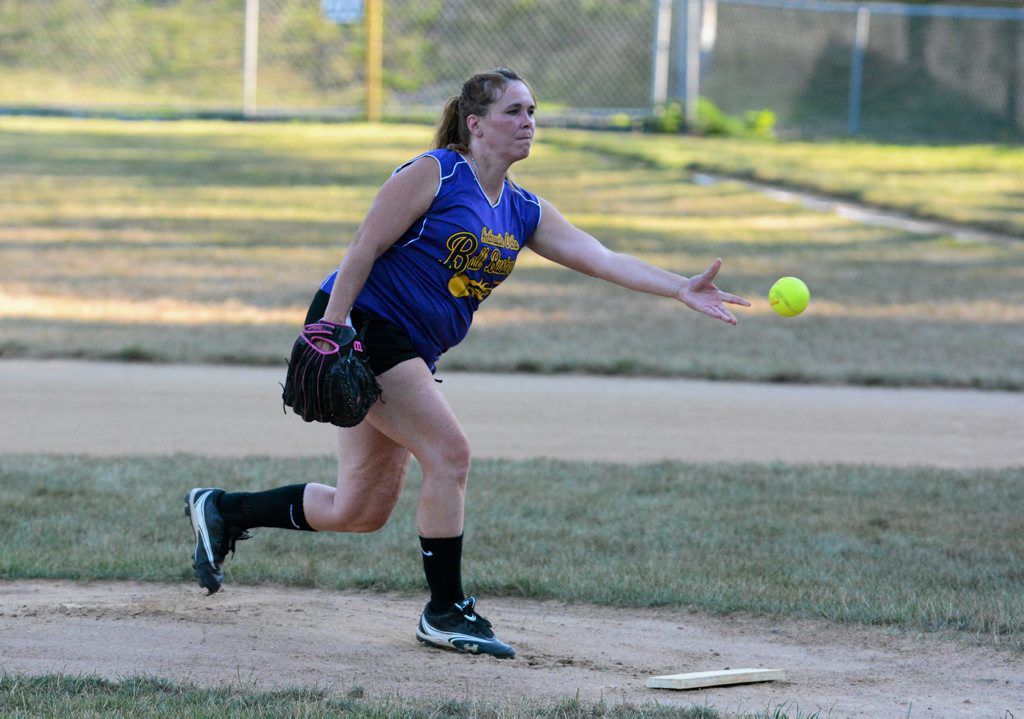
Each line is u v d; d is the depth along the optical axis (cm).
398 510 2341
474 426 3092
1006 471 2725
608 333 4319
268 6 11912
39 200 6669
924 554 2080
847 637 1703
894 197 7581
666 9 11094
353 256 1507
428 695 1435
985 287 5322
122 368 3647
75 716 1307
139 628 1661
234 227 6175
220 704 1358
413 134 9625
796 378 3744
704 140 10112
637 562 2009
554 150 9062
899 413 3372
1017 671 1577
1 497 2292
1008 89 11625
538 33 11850
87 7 11844
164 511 2242
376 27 10306
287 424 3075
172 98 10712
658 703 1420
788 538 2166
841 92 11669
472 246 1546
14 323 4109
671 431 3103
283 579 1922
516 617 1777
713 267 1587
